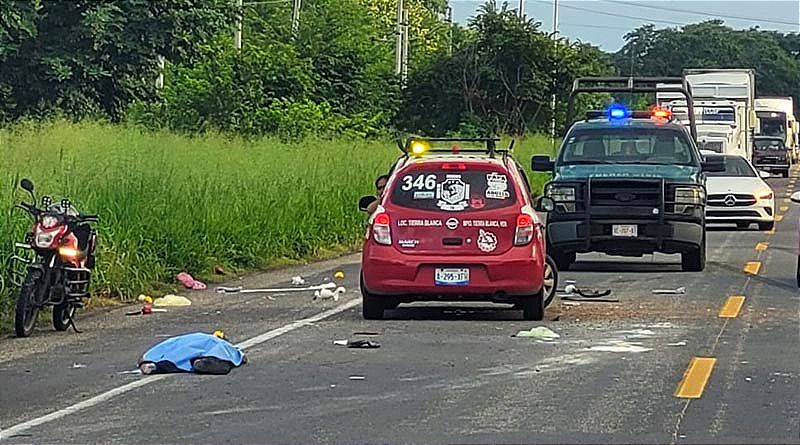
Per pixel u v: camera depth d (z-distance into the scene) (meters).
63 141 22.00
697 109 41.81
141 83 37.56
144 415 9.41
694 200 19.52
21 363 11.70
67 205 14.08
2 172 17.81
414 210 14.11
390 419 9.23
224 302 16.36
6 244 14.76
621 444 8.47
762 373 10.98
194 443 8.54
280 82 44.88
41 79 35.53
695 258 19.83
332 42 51.00
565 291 17.02
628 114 22.56
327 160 26.91
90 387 10.48
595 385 10.46
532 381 10.64
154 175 19.92
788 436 8.68
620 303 15.87
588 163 20.62
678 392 10.16
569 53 52.84
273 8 63.50
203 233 19.53
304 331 13.54
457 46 55.34
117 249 16.98
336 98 49.75
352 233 24.58
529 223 14.09
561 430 8.86
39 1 35.50
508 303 14.48
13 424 9.13
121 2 36.44
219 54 42.56
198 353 11.20
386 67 53.22
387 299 14.27
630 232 19.47
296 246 22.41
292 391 10.26
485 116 52.34
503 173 14.27
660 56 126.88
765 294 16.81
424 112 52.91
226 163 23.33
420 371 11.12
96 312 15.46
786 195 44.78
